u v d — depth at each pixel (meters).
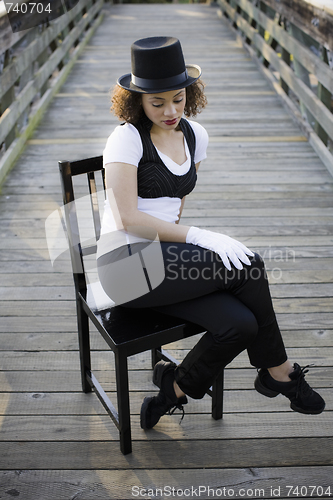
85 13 7.74
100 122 4.51
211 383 1.47
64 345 2.05
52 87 5.15
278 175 3.56
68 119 4.58
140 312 1.49
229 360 1.42
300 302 2.30
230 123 4.48
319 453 1.59
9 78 3.69
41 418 1.71
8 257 2.64
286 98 4.85
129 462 1.55
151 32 7.91
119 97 1.50
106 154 1.48
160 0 12.15
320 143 3.90
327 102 3.92
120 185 1.46
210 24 8.42
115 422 1.56
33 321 2.19
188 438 1.64
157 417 1.62
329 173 3.60
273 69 5.95
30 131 4.27
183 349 2.05
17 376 1.89
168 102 1.44
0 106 3.78
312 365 1.94
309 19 3.93
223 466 1.54
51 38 5.15
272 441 1.63
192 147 1.62
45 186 3.39
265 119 4.58
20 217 3.02
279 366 1.57
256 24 6.41
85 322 1.69
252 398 1.80
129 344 1.38
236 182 3.46
